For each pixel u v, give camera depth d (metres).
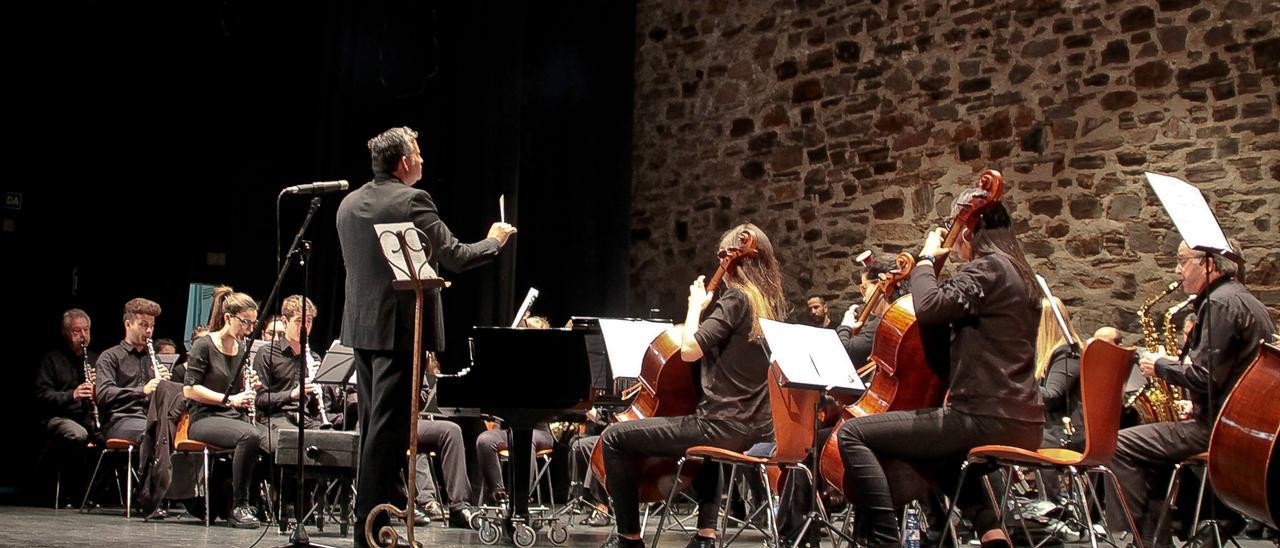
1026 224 7.57
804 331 3.59
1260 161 6.85
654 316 7.58
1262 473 3.31
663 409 4.24
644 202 9.27
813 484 3.61
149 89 8.01
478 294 8.29
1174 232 7.08
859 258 5.61
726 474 5.83
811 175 8.48
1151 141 7.20
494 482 5.90
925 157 8.00
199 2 8.09
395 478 3.62
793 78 8.66
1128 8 7.34
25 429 7.66
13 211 7.69
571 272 8.96
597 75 9.18
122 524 5.20
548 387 4.48
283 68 8.29
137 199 7.98
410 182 3.84
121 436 6.37
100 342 7.87
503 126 8.49
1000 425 3.35
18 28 7.68
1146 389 5.25
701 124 9.05
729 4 9.03
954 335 3.46
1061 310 5.53
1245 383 3.43
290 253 4.04
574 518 6.56
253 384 5.84
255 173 8.20
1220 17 7.04
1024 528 4.26
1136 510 4.22
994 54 7.81
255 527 5.32
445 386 4.46
